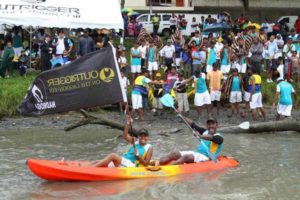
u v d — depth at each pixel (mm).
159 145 16578
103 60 12633
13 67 24516
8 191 11570
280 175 13039
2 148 16031
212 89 21422
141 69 23406
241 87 21359
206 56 23375
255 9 45281
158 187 11828
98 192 11469
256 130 18781
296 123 18891
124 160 12656
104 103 12688
